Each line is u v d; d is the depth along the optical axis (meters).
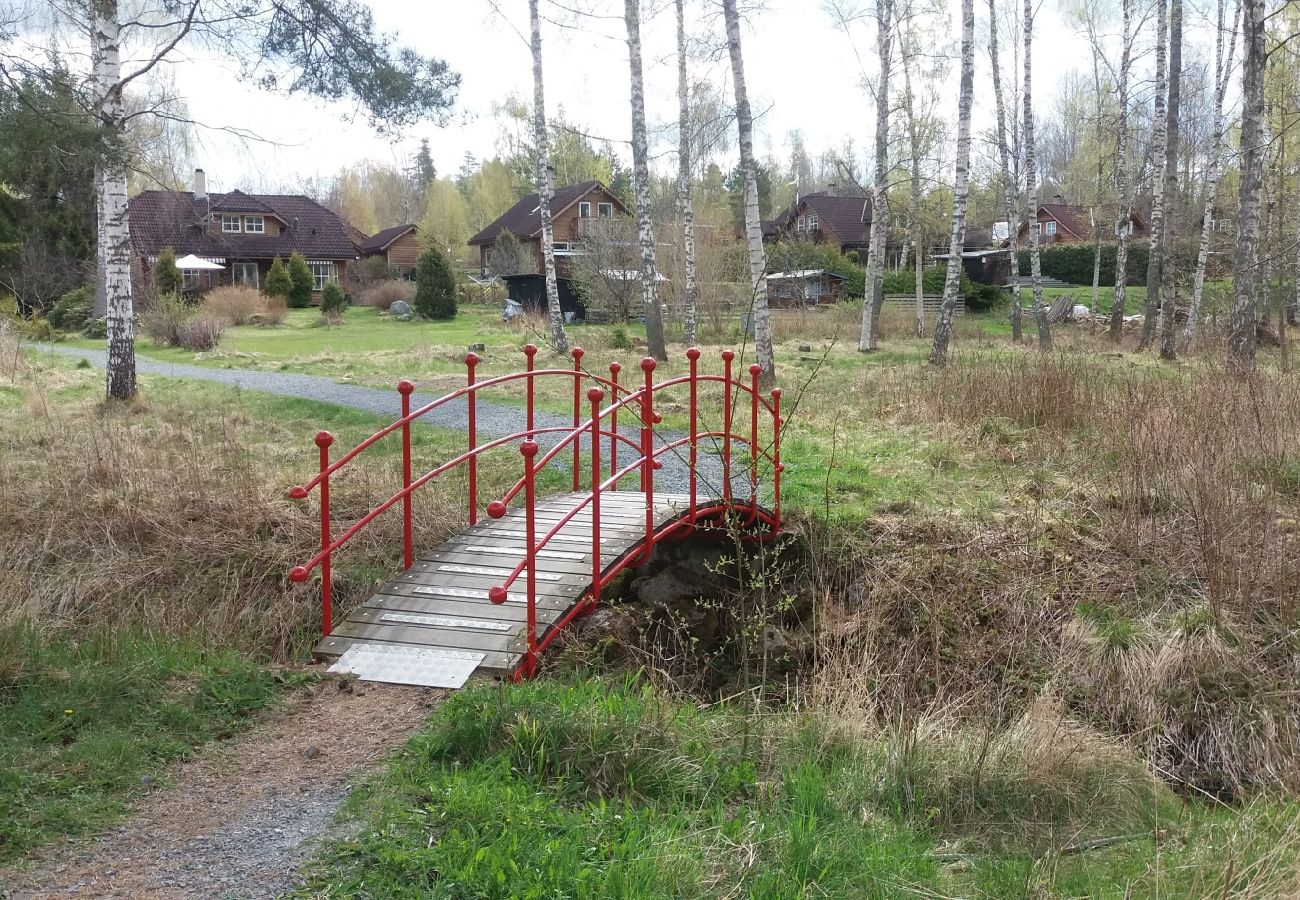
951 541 8.12
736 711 5.89
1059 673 6.76
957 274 19.05
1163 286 20.47
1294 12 27.28
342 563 7.73
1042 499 8.80
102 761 4.63
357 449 6.54
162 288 36.22
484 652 5.91
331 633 6.26
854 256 50.03
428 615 6.41
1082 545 8.04
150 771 4.62
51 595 7.15
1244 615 6.95
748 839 4.18
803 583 7.93
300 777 4.55
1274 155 27.33
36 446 10.56
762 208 66.31
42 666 5.55
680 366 19.36
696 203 43.69
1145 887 4.24
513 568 7.07
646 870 3.78
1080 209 52.41
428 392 16.03
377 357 22.02
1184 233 34.62
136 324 28.56
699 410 13.36
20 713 5.02
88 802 4.29
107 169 10.22
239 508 8.21
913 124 28.08
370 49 12.86
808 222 54.56
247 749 4.88
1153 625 7.03
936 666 6.62
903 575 7.69
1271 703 6.31
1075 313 36.38
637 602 7.89
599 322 33.00
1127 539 7.91
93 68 12.73
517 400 15.07
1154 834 4.98
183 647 6.07
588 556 7.21
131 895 3.60
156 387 16.34
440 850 3.83
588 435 12.02
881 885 3.98
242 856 3.86
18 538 7.86
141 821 4.17
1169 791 5.64
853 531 8.21
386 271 49.97
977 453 10.27
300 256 44.75
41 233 34.78
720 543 8.35
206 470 9.04
